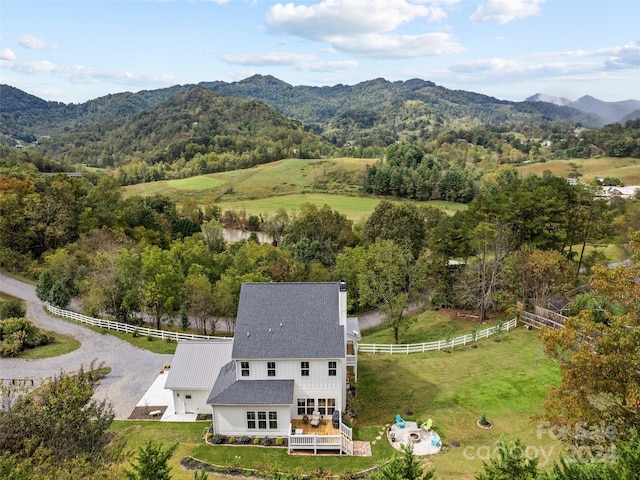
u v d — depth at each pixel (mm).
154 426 32750
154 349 46594
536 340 44938
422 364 42219
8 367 42094
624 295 21469
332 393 32750
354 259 66812
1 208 72250
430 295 63312
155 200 110438
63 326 52781
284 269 64688
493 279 52438
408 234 80188
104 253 59500
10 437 18250
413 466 18297
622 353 20062
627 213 60500
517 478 18109
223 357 35656
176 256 61719
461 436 30391
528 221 56781
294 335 33250
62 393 20328
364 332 59625
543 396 34531
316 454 29016
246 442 30547
